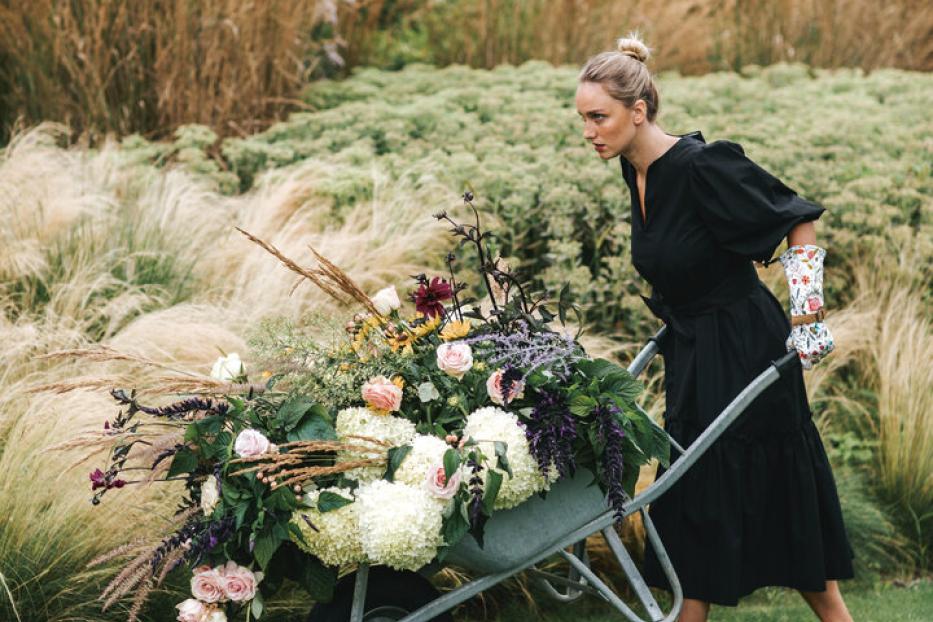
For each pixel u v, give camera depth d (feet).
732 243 9.59
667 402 10.36
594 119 9.61
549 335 8.79
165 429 11.26
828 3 28.71
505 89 22.24
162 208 16.93
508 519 8.54
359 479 8.23
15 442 11.24
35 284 15.06
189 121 21.85
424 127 20.79
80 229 16.02
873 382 16.70
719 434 9.11
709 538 9.78
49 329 13.65
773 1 28.68
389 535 7.88
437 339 8.93
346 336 8.91
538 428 8.28
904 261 17.74
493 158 18.56
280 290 15.17
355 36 26.71
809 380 16.01
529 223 17.79
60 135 21.04
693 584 9.85
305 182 17.97
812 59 28.60
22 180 17.01
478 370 8.67
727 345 9.85
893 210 18.12
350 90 23.29
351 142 19.93
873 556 14.07
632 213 10.37
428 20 27.84
